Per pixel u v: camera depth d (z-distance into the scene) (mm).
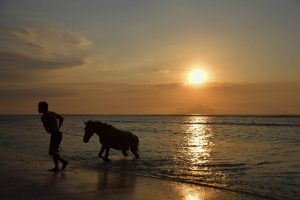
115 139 16766
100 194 9898
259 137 35375
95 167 14820
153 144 26328
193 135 38469
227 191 10445
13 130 49062
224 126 70250
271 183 11758
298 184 11578
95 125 16812
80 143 26141
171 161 16953
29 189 10383
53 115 13219
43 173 12977
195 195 9898
